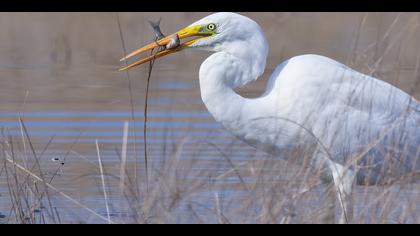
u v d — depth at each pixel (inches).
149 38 959.6
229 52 417.7
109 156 528.4
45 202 434.6
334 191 400.8
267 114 416.2
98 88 753.6
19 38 1016.9
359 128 411.2
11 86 761.6
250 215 373.1
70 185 461.7
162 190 379.9
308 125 410.9
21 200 427.5
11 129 600.1
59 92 732.7
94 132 590.6
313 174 417.1
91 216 408.8
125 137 388.2
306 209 376.2
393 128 414.6
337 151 411.2
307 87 410.6
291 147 419.5
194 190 380.5
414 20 594.6
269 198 367.9
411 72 593.0
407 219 384.8
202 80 416.5
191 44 422.6
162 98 697.6
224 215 372.5
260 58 417.4
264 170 403.2
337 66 418.6
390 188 387.5
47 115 644.7
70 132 592.4
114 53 944.3
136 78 801.6
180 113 641.6
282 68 423.5
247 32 416.2
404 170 417.7
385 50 492.4
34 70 846.5
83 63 888.3
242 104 415.8
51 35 1023.6
